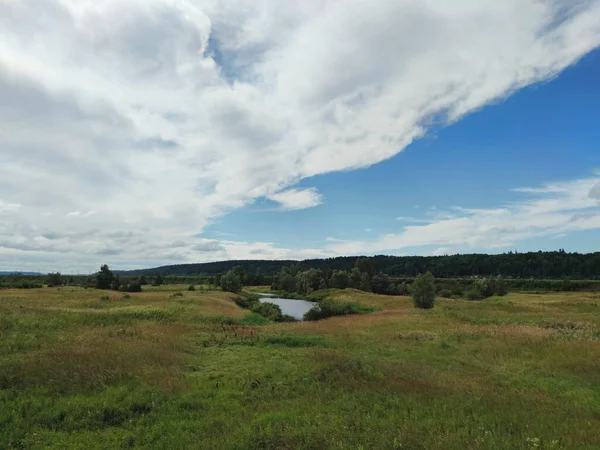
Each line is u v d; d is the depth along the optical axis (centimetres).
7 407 940
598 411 999
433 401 1050
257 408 997
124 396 1057
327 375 1302
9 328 1966
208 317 3316
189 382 1237
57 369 1208
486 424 862
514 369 1524
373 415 927
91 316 2648
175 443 772
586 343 1858
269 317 4716
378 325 2903
